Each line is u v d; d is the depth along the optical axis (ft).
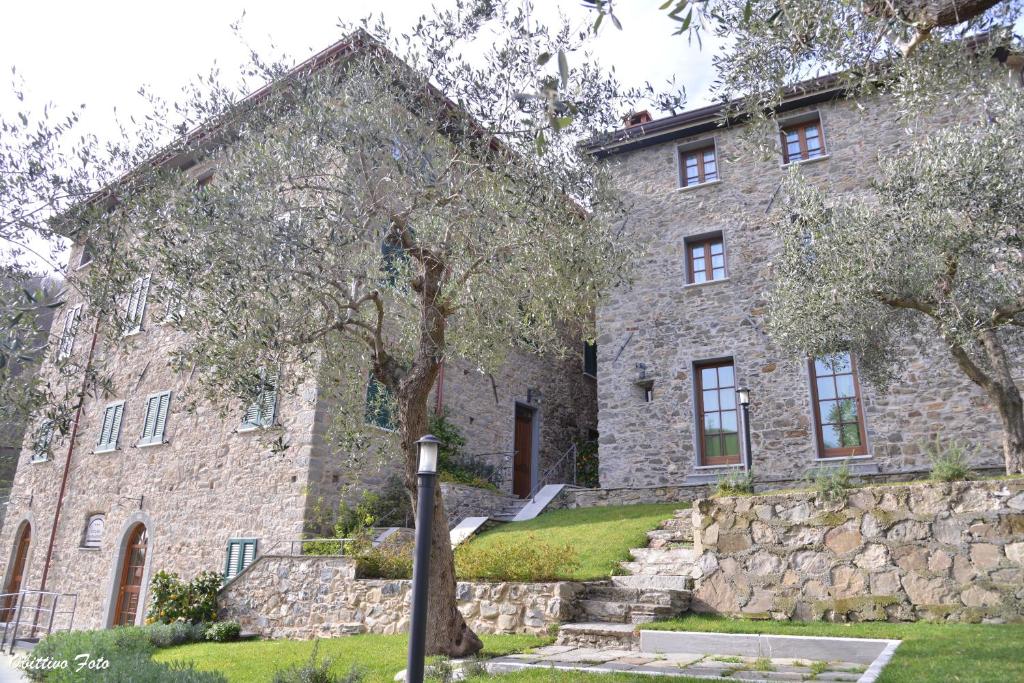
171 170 25.14
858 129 43.80
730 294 45.16
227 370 22.00
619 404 46.65
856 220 29.01
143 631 31.99
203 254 21.94
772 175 45.96
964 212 25.98
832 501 26.11
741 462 42.27
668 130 48.83
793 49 20.42
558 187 26.91
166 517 46.09
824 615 24.85
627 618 25.72
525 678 18.52
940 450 37.09
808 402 41.11
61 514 55.01
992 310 25.94
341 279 24.58
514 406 54.19
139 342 54.70
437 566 22.68
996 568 22.80
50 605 51.98
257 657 25.79
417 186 25.67
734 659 20.92
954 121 39.93
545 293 26.91
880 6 17.42
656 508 38.73
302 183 26.84
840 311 28.96
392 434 40.22
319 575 33.27
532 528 38.47
